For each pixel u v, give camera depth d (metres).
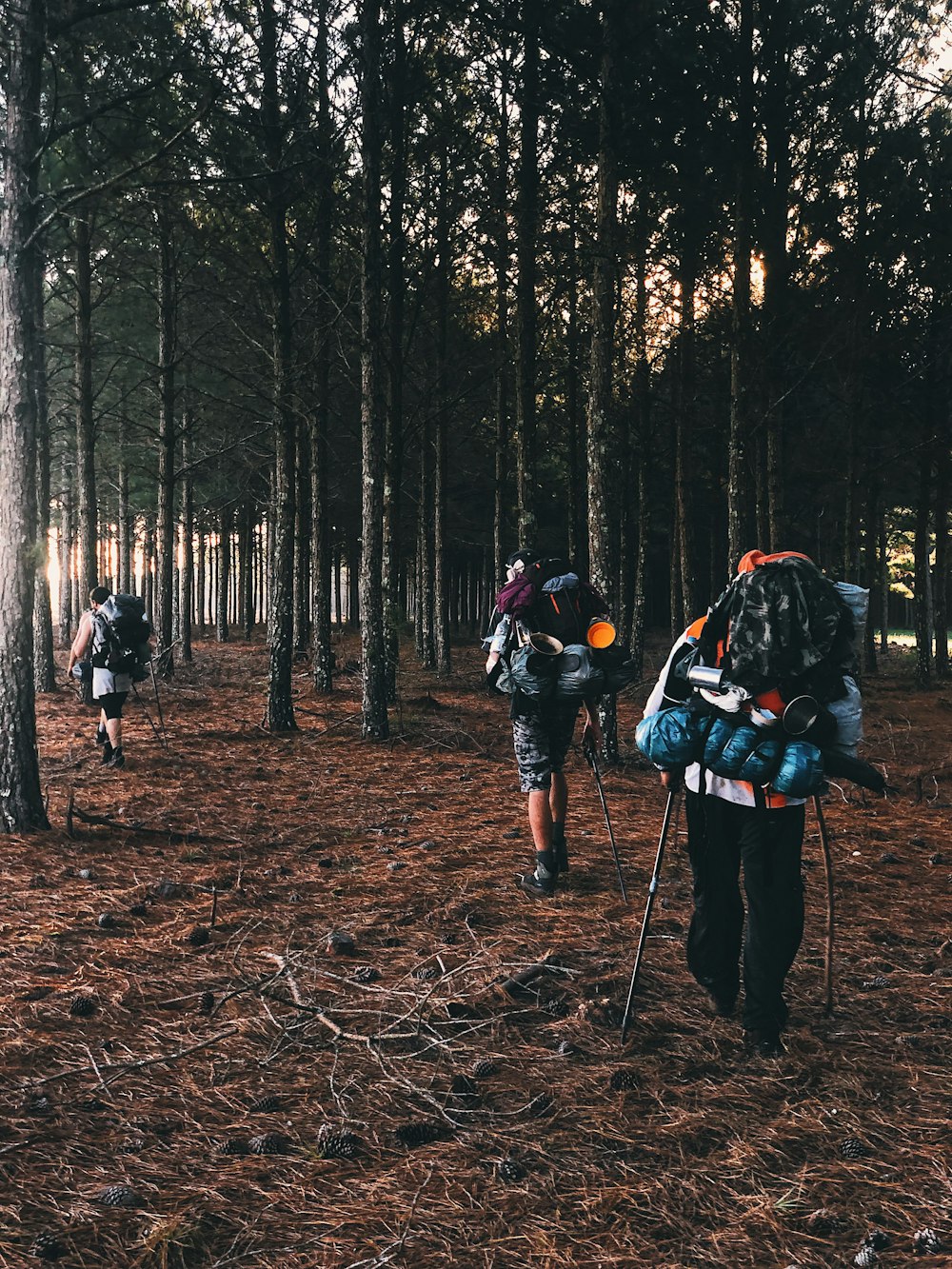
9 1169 2.72
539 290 15.84
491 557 34.28
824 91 11.02
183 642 22.20
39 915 4.98
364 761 10.23
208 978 4.18
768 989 3.55
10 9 6.62
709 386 15.52
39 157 6.80
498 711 14.10
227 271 14.27
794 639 3.48
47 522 15.24
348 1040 3.57
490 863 6.11
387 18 11.42
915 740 12.83
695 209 11.87
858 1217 2.61
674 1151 2.91
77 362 16.20
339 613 34.28
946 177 12.12
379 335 11.10
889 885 5.85
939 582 22.44
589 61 10.09
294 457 12.01
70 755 10.13
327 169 11.39
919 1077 3.39
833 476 19.95
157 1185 2.68
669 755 3.64
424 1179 2.74
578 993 4.07
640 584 18.80
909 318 16.00
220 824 7.16
